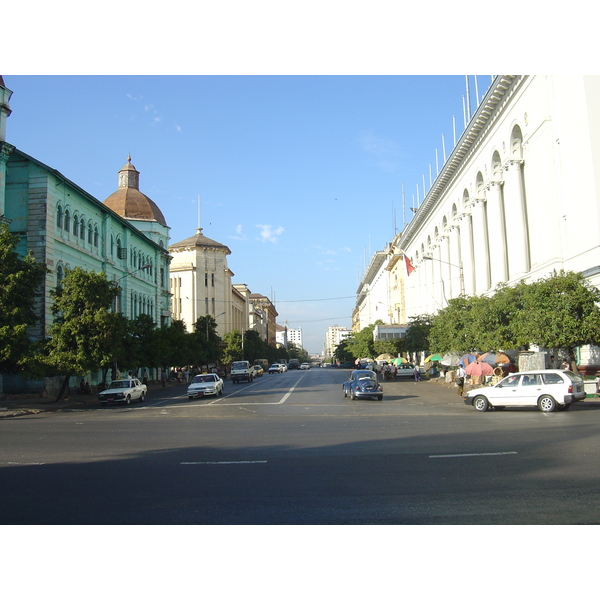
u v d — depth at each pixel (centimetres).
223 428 1819
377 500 795
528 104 3462
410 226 7150
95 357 3366
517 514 707
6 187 3956
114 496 856
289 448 1313
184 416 2369
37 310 3806
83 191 4462
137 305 5981
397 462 1084
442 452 1184
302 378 6762
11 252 2983
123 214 6706
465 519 694
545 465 1002
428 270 6481
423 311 6769
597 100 2825
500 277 4053
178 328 6475
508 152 3772
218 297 10519
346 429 1694
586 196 2864
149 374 6222
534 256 3481
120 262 5522
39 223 3916
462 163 4800
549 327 2517
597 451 1125
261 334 16612
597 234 2761
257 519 718
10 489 918
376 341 6069
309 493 847
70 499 841
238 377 5731
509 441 1306
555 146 3209
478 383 3334
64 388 3562
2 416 2577
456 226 5206
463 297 3728
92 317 3378
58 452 1332
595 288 2620
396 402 2925
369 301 13538
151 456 1246
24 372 2939
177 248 10400
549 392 2083
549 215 3219
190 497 840
